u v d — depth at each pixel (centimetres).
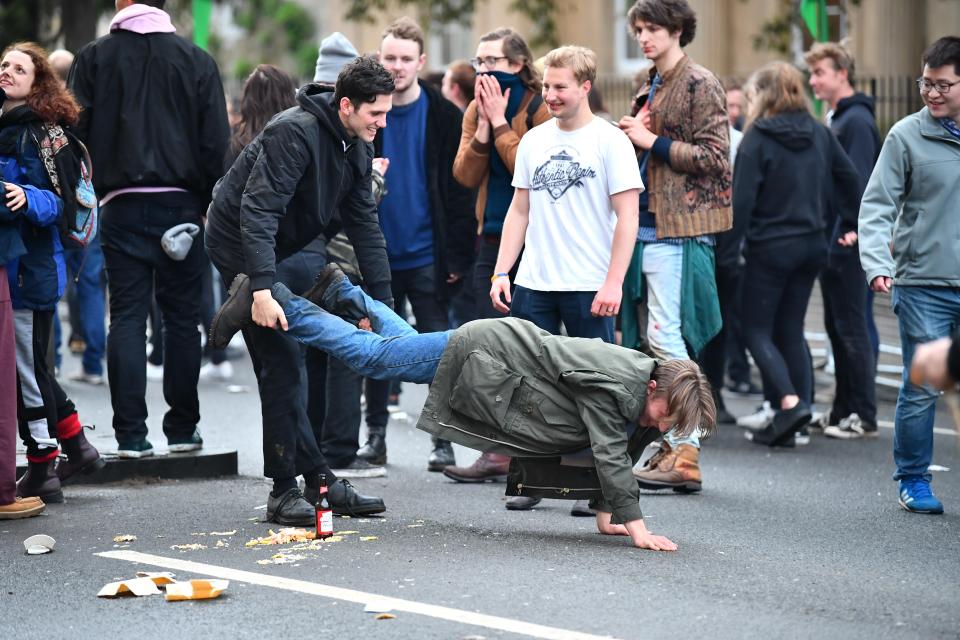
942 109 2006
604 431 1691
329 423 2302
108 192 2189
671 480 2170
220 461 2289
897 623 1430
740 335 3384
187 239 2178
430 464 2373
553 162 2048
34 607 1480
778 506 2084
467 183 2283
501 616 1428
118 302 2222
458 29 8000
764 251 2608
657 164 2269
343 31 8788
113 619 1434
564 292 2047
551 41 7238
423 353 1755
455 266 2412
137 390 2233
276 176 1739
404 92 2383
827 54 2814
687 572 1623
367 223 1970
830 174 2653
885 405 3291
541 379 1722
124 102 2162
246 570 1620
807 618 1441
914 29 6094
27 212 1889
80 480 2197
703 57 6669
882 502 2125
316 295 1862
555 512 1997
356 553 1702
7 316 1884
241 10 9106
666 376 1667
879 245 2027
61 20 6019
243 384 3566
